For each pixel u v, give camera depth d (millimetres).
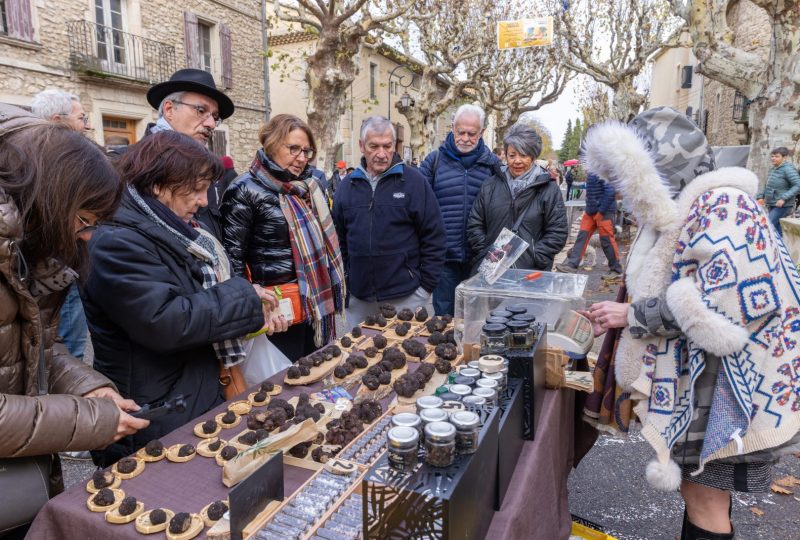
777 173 7379
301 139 2494
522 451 1358
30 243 1118
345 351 1972
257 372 2088
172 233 1595
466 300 1984
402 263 3139
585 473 2834
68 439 1145
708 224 1327
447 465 867
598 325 1744
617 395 1693
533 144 3312
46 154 1075
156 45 11531
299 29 18984
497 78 21078
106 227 1464
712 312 1276
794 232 5254
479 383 1180
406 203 3088
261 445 1222
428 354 1936
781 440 1316
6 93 8906
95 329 1590
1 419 1052
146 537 1024
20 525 1164
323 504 1072
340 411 1497
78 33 9945
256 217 2535
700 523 1537
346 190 3254
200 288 1657
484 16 14836
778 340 1334
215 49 13250
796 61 7613
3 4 8789
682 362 1455
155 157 1580
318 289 2627
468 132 3559
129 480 1215
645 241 1569
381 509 834
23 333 1147
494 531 1042
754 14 14820
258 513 1030
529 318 1512
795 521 2408
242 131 14453
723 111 19141
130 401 1368
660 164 1479
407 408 1473
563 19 16531
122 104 11070
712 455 1346
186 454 1302
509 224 3367
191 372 1651
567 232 3346
